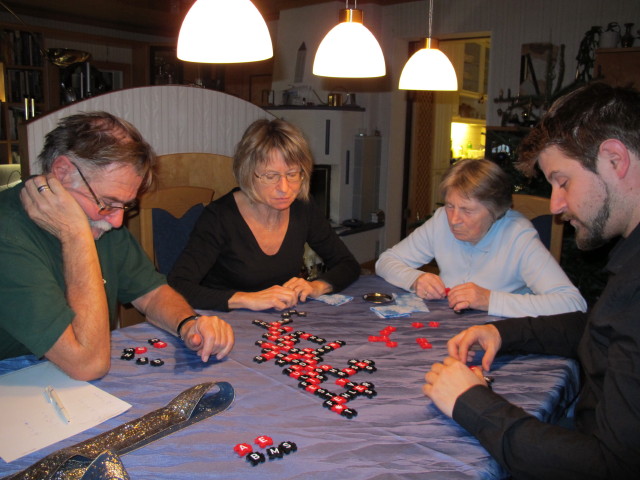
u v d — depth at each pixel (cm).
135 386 127
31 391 122
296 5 568
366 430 111
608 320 107
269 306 183
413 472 98
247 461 99
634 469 92
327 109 538
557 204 119
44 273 132
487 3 511
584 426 118
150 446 103
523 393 131
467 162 203
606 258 381
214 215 213
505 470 103
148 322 171
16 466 96
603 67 413
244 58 176
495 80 518
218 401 120
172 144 297
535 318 158
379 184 602
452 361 126
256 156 199
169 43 712
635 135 104
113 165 137
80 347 126
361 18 225
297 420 114
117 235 171
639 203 108
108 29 677
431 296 204
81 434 107
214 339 142
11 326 126
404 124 605
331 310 189
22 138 234
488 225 204
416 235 238
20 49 608
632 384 93
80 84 407
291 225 223
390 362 146
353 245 565
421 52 257
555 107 117
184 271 200
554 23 477
